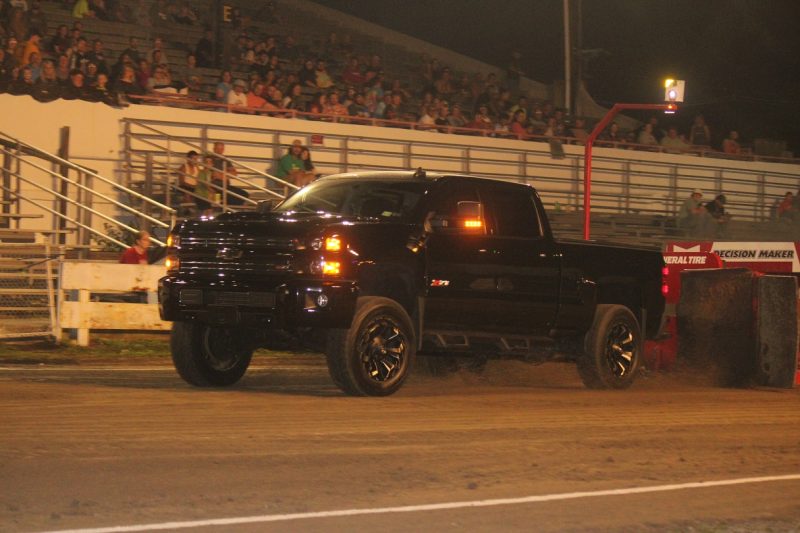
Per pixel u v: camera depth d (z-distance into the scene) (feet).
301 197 41.57
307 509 20.70
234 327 36.52
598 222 113.29
